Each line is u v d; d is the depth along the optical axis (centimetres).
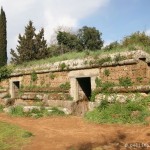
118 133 959
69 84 1536
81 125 1149
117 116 1131
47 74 1681
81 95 1529
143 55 1202
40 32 3494
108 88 1305
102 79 1349
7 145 902
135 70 1217
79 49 4238
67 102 1475
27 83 1842
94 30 4488
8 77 2067
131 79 1232
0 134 1049
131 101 1177
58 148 838
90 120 1195
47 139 954
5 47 3042
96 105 1289
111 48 1468
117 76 1286
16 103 1873
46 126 1182
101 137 928
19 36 3478
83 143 872
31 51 3372
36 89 1734
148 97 1153
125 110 1138
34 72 1769
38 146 874
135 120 1066
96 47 4419
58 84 1602
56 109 1461
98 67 1370
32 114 1458
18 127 1166
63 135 998
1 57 2992
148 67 1213
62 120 1289
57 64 1603
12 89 2030
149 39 1623
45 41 3491
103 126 1089
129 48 1285
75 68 1484
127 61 1234
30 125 1223
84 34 4456
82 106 1517
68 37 4256
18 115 1509
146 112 1095
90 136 954
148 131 940
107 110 1198
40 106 1546
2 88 2117
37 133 1055
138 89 1193
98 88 1349
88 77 1466
